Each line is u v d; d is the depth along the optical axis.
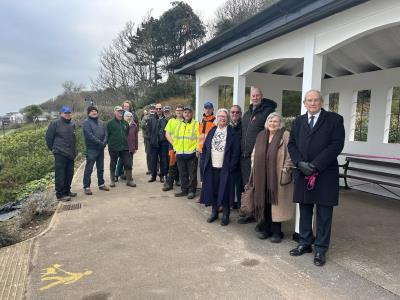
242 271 3.51
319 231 3.69
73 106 38.88
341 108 8.23
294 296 3.01
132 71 36.88
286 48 4.73
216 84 8.25
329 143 3.55
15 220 5.95
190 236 4.55
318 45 4.16
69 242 4.38
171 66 8.80
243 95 6.14
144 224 5.05
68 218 5.38
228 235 4.59
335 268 3.57
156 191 7.22
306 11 3.89
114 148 7.43
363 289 3.13
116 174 8.27
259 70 7.80
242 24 5.04
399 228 4.87
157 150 8.12
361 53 6.55
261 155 4.21
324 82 8.67
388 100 7.08
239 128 5.09
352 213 5.61
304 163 3.55
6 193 8.18
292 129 3.83
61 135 6.34
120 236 4.57
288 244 4.26
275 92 8.09
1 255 4.03
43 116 33.91
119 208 5.93
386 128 7.19
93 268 3.62
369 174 7.12
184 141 6.50
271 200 4.16
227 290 3.13
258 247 4.16
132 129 8.08
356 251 4.03
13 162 11.23
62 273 3.52
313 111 3.63
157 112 8.26
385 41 5.73
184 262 3.74
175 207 5.97
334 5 3.54
